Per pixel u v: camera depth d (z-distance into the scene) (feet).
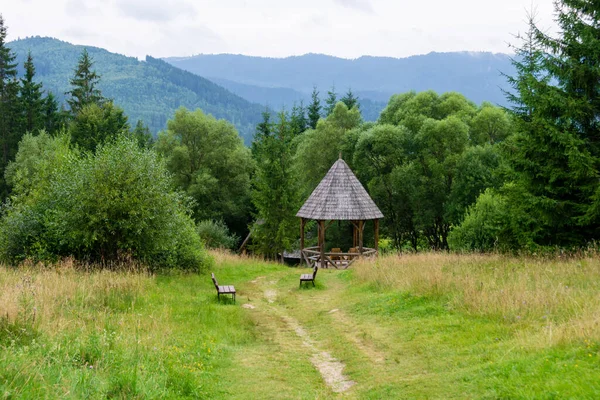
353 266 79.61
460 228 97.60
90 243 64.39
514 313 35.86
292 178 138.00
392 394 26.17
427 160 148.56
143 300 49.29
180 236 72.74
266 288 69.67
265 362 34.45
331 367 33.68
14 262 68.33
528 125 64.49
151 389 24.22
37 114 216.54
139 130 243.81
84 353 27.96
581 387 20.66
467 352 30.94
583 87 63.98
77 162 70.69
